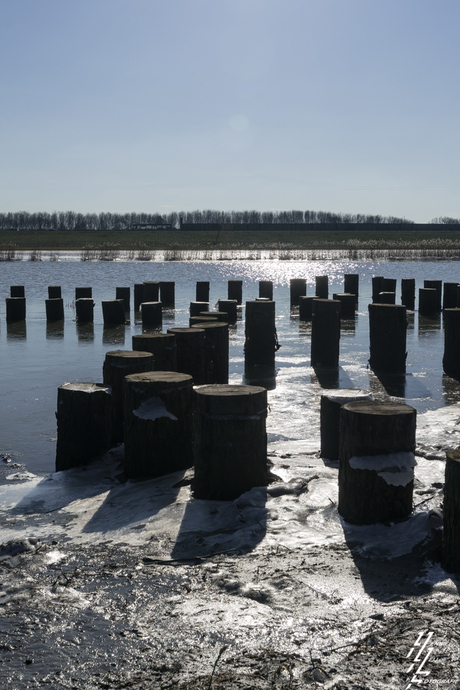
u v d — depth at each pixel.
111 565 4.65
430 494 5.90
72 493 6.96
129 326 21.47
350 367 14.32
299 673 3.07
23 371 13.72
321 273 48.00
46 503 6.67
